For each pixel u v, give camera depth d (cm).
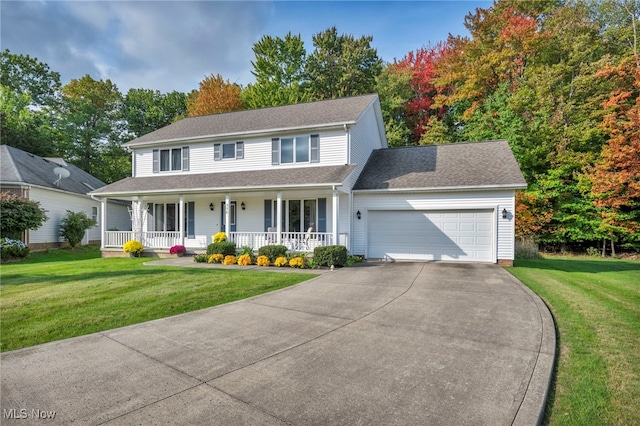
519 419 281
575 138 1919
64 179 2242
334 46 3219
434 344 452
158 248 1623
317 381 352
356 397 319
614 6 2186
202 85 3177
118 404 309
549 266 1275
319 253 1170
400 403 308
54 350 441
